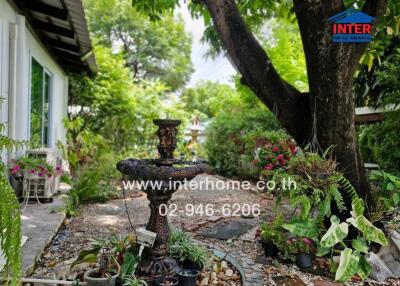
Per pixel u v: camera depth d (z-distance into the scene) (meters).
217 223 3.96
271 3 4.32
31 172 3.73
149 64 16.09
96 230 3.53
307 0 2.58
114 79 9.05
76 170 6.34
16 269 1.43
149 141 9.17
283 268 2.67
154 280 2.22
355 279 2.54
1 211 1.41
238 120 7.93
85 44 5.42
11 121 3.73
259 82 2.95
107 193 5.12
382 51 4.04
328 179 2.65
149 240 2.22
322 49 2.61
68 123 7.00
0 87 3.46
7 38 3.64
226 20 2.84
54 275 2.25
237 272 2.59
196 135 9.56
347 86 2.66
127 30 15.30
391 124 4.54
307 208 2.61
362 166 2.92
